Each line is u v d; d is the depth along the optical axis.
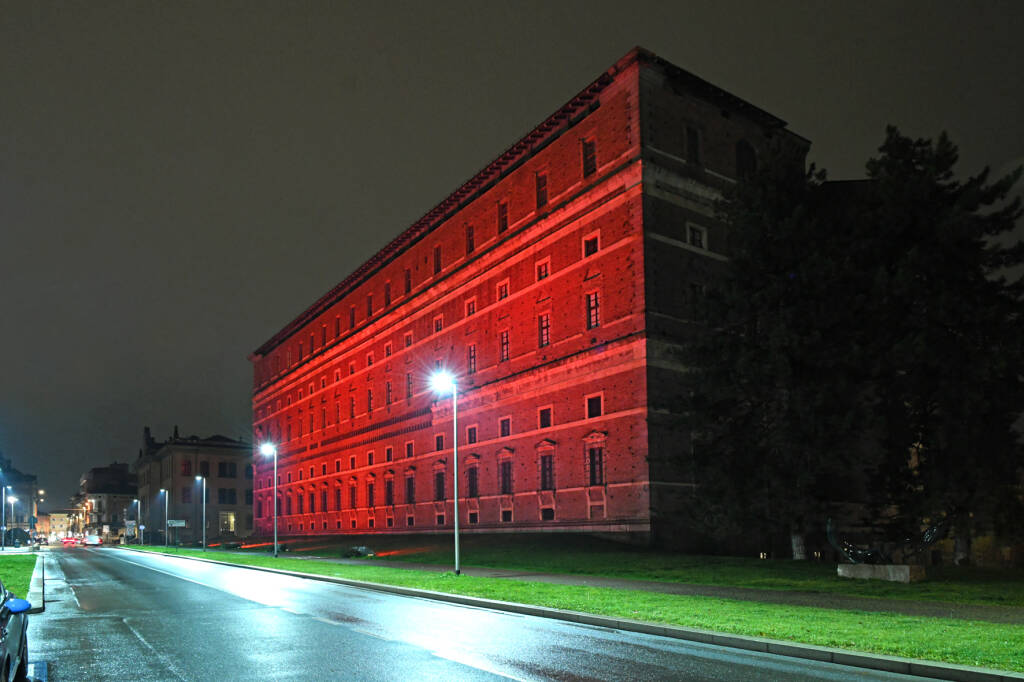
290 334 100.00
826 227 31.17
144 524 145.12
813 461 28.50
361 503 74.06
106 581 31.94
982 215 29.27
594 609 17.39
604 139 43.94
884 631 13.26
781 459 29.41
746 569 27.45
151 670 11.72
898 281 27.84
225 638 14.88
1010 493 29.34
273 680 10.83
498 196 54.06
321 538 77.50
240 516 133.50
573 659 12.09
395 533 65.88
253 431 112.88
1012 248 29.38
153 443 159.88
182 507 128.25
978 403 27.77
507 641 14.03
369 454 73.31
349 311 81.50
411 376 65.31
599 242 43.38
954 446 28.58
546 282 47.72
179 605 21.50
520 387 49.25
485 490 52.19
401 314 67.94
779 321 29.02
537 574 29.33
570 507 43.59
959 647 11.59
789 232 29.72
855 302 28.73
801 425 28.25
